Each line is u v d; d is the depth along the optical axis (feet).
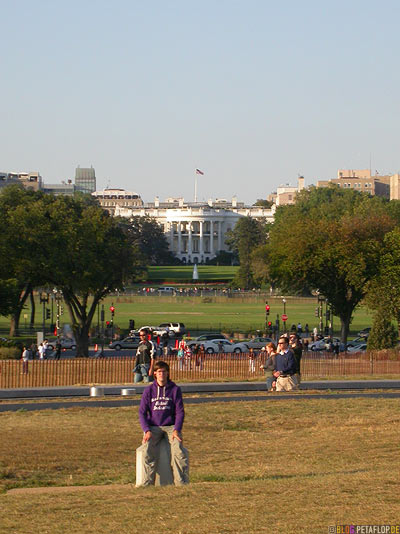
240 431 113.39
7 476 89.30
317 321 523.70
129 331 430.61
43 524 61.77
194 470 89.97
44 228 339.36
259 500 66.03
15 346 292.81
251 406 131.44
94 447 103.24
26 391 156.76
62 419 122.42
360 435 107.34
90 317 341.82
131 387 156.35
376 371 213.25
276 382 152.87
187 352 243.19
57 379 188.14
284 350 151.74
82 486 83.25
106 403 140.87
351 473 80.89
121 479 86.28
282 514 61.52
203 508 63.72
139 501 66.90
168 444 73.00
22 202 471.21
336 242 352.28
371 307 313.32
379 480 73.92
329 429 112.37
